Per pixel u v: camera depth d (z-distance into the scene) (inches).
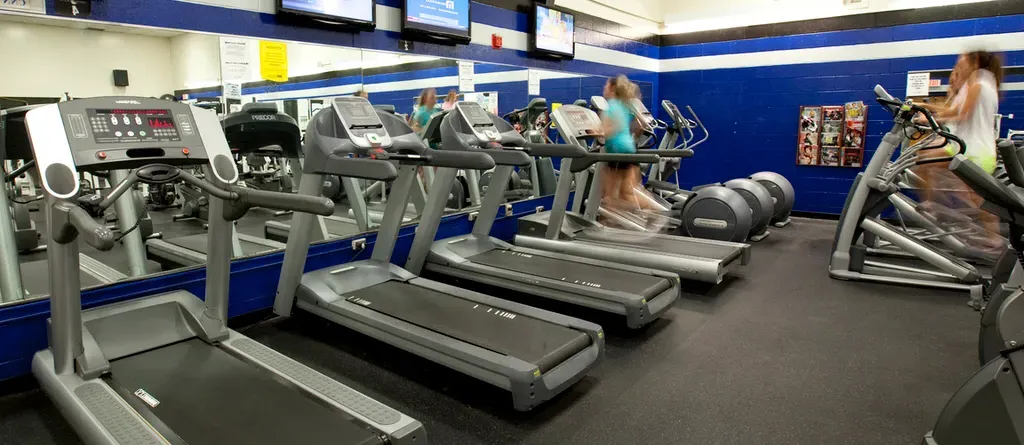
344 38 154.2
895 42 242.1
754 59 275.3
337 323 122.9
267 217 190.7
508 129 160.7
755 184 216.1
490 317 110.4
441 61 183.2
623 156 154.5
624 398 97.3
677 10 292.8
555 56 226.8
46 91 107.7
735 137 286.8
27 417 92.0
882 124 249.3
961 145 139.6
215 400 78.4
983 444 61.2
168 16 119.0
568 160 169.3
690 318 136.5
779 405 94.2
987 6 224.1
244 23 132.3
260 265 132.2
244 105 137.6
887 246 204.8
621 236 185.8
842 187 262.2
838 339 122.3
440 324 107.0
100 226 66.6
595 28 249.9
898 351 115.6
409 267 151.1
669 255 159.2
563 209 174.7
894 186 160.7
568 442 84.2
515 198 230.1
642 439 84.7
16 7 99.5
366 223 164.1
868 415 90.8
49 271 81.9
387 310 115.1
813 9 257.6
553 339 99.1
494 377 90.2
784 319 135.1
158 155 83.9
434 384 102.5
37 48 105.9
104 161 77.9
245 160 172.6
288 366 89.3
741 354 115.0
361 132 122.5
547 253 162.1
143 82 119.4
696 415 91.3
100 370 86.0
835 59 255.8
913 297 150.7
